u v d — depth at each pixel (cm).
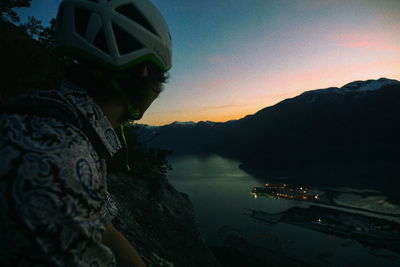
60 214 47
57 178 49
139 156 1088
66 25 71
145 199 764
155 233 580
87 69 72
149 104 85
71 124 62
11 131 50
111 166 825
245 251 6581
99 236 57
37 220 44
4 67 571
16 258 43
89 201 55
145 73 79
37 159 48
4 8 820
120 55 71
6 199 43
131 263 88
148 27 79
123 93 75
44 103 61
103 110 75
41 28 840
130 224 500
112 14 71
